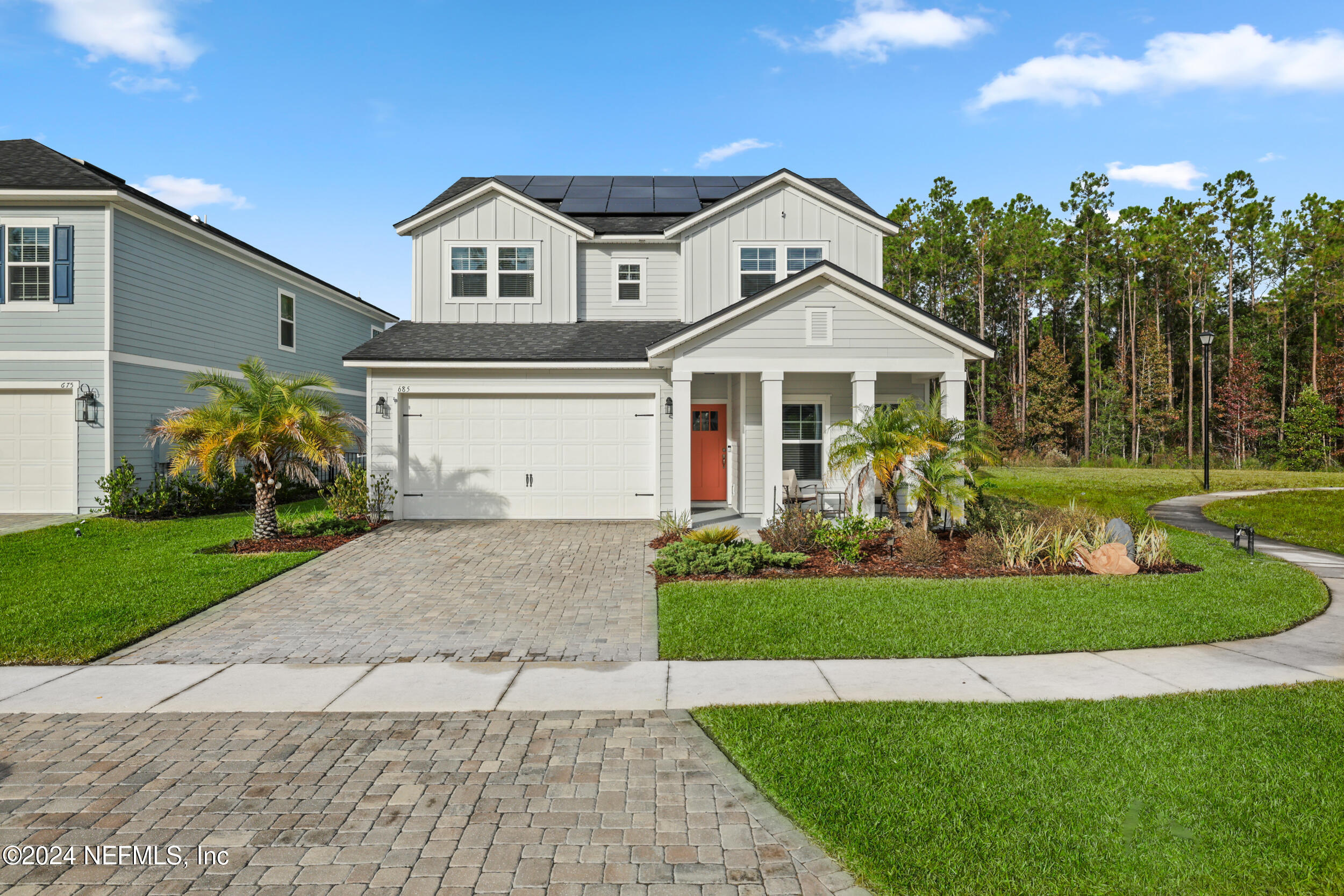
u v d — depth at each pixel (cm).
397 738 512
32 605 838
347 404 2584
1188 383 3962
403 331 1669
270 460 1248
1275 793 421
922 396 1622
